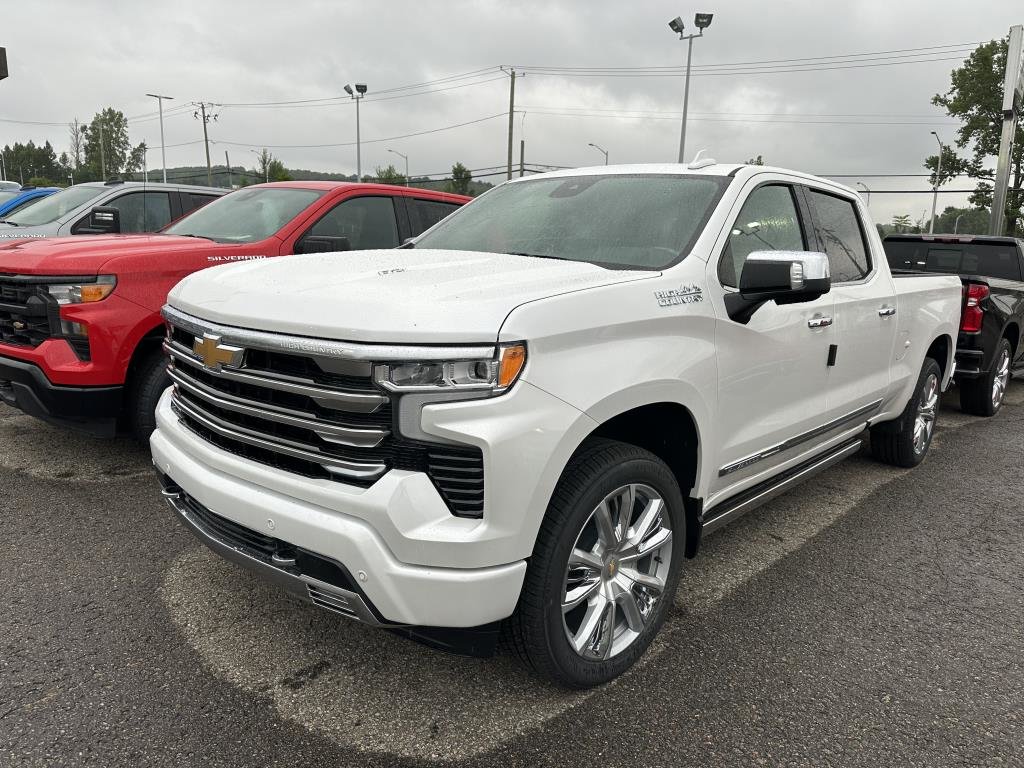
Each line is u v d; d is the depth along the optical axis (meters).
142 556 3.62
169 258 4.55
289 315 2.32
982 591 3.63
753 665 2.91
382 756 2.35
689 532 3.11
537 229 3.46
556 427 2.25
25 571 3.44
